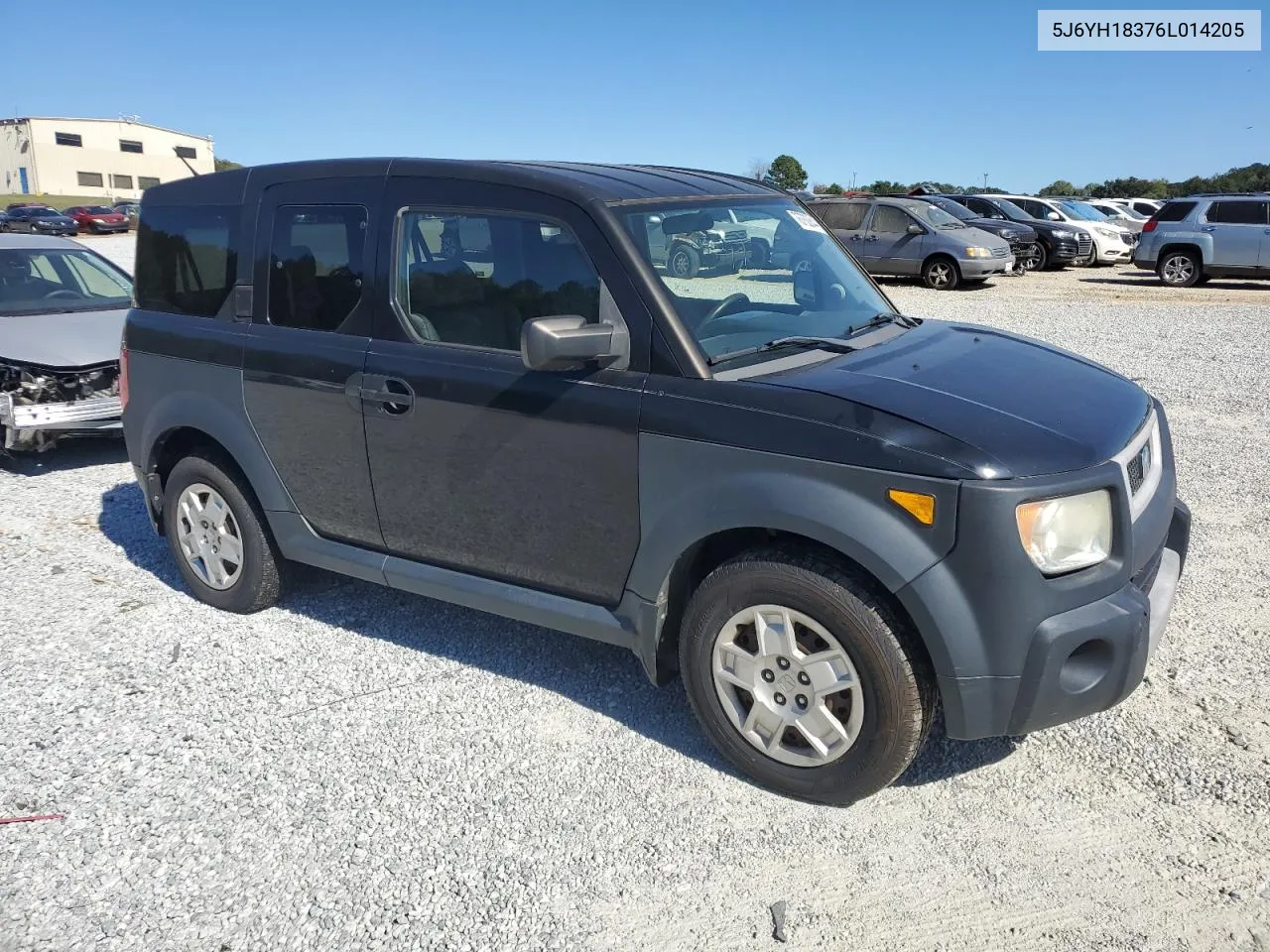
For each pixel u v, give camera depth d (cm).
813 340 354
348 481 408
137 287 485
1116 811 316
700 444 315
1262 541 534
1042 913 275
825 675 311
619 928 275
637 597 343
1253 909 274
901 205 1938
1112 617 291
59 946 272
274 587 464
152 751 361
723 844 307
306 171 417
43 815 326
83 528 602
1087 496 289
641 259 334
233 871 300
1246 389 920
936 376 334
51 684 409
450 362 368
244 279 432
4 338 712
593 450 338
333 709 388
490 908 282
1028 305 1603
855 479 292
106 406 700
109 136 8825
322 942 272
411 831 316
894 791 330
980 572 279
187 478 468
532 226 354
